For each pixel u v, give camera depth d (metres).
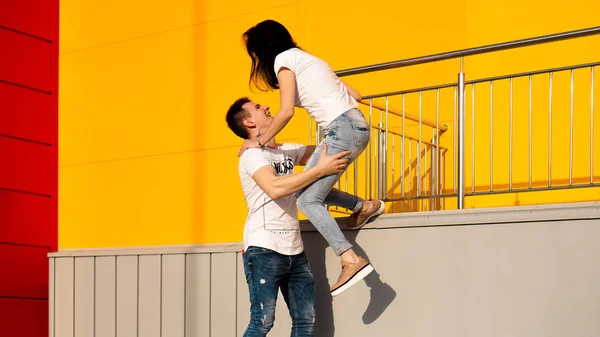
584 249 3.75
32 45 7.46
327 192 4.03
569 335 3.75
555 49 5.52
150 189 7.21
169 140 7.14
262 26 4.11
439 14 5.94
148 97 7.30
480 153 5.79
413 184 5.98
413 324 4.19
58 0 7.82
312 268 4.57
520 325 3.88
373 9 6.21
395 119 6.11
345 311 4.43
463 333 4.04
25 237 7.14
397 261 4.29
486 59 5.78
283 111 3.90
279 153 4.27
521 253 3.92
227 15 6.92
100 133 7.55
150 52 7.34
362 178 6.14
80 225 7.57
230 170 6.75
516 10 5.68
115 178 7.42
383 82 6.14
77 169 7.64
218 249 5.20
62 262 6.14
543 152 5.53
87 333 5.89
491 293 3.98
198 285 5.29
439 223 4.16
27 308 7.04
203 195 6.89
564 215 3.81
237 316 5.04
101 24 7.65
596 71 5.37
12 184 7.10
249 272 4.12
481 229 4.05
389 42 6.12
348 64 6.29
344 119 3.93
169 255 5.48
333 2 6.39
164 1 7.29
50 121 7.60
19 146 7.22
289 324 4.66
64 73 7.81
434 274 4.16
